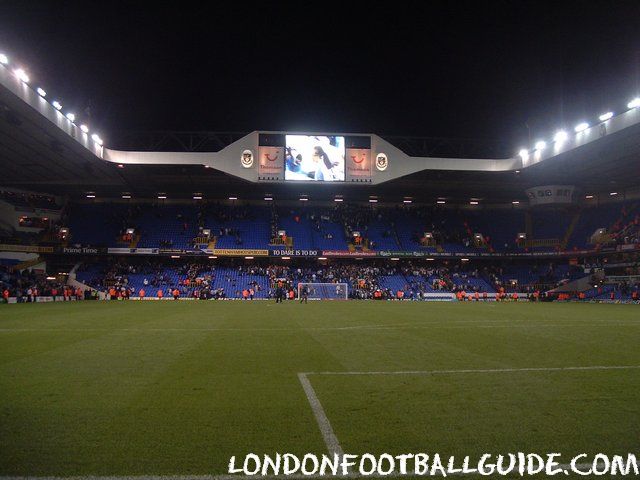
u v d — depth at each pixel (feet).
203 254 175.32
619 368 31.83
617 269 174.91
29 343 43.88
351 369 31.27
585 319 76.84
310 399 23.35
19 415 20.43
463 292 176.24
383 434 18.29
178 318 74.69
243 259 190.19
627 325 65.92
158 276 171.63
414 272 188.65
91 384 26.45
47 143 119.75
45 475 14.61
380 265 196.65
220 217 195.00
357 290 174.40
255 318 75.72
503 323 68.28
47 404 22.20
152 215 192.44
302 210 205.26
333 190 180.45
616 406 22.12
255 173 147.13
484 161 152.05
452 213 210.18
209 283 169.48
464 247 193.16
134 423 19.43
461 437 17.97
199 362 33.78
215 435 18.11
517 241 197.26
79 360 34.45
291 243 186.70
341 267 190.49
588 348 41.86
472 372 30.32
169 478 14.55
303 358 35.78
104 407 21.74
